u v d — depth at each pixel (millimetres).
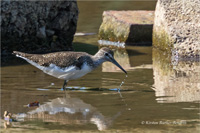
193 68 15062
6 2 17594
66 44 19719
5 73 14547
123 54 17984
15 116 10180
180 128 9094
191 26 17391
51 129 9234
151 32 20094
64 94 12133
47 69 12922
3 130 9211
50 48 19141
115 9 25734
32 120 9883
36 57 13117
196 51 16547
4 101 11375
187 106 10578
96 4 27719
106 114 10180
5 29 17875
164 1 18422
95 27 23031
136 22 20250
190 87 12438
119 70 14969
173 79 13484
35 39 18703
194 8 17891
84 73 13039
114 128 9211
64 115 10195
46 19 18953
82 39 21094
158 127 9188
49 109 10695
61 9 19484
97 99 11531
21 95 11953
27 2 18094
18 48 18344
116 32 20531
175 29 17391
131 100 11297
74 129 9219
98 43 20609
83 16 24859
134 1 28422
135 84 12984
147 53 18062
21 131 9133
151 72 14531
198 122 9438
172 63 15992
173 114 10000
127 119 9758
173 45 17125
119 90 12328
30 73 14617
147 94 11820
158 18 18672
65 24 19500
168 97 11461
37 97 11805
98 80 13586
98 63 13320
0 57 17625
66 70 12664
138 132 8922
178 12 18000
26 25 18266
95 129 9172
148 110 10352
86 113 10320
